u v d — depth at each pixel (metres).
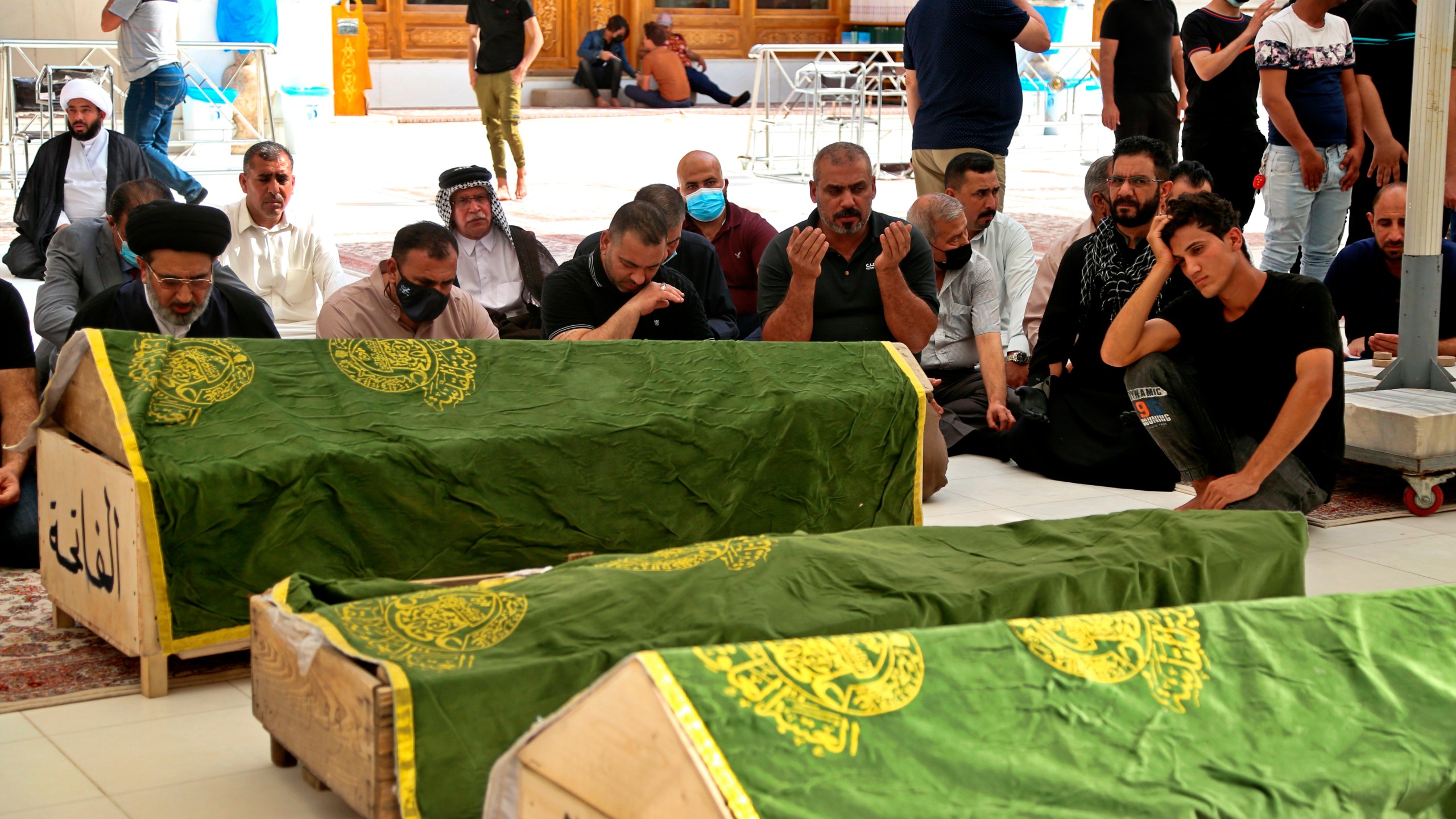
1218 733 2.04
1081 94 18.61
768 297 5.10
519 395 3.47
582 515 3.44
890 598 2.72
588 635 2.55
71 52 13.99
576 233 10.31
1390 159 6.83
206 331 3.96
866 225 4.92
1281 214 6.84
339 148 15.13
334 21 16.28
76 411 3.38
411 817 2.30
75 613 3.41
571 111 17.47
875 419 3.77
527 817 1.91
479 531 3.34
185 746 2.88
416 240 4.08
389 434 3.26
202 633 3.13
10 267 7.59
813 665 1.88
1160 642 2.16
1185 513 3.20
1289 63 6.58
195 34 13.24
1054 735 1.95
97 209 7.66
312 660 2.50
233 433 3.15
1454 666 2.26
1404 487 5.06
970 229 5.73
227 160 13.06
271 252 5.79
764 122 15.15
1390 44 6.98
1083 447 5.14
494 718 2.36
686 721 1.71
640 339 4.34
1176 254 4.18
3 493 3.87
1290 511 4.30
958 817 1.77
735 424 3.58
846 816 1.71
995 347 5.40
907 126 17.39
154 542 3.04
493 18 12.23
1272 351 4.21
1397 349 5.21
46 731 2.94
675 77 18.48
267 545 3.14
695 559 2.86
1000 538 3.16
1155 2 8.08
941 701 1.93
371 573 3.26
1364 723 2.11
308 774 2.66
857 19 20.42
